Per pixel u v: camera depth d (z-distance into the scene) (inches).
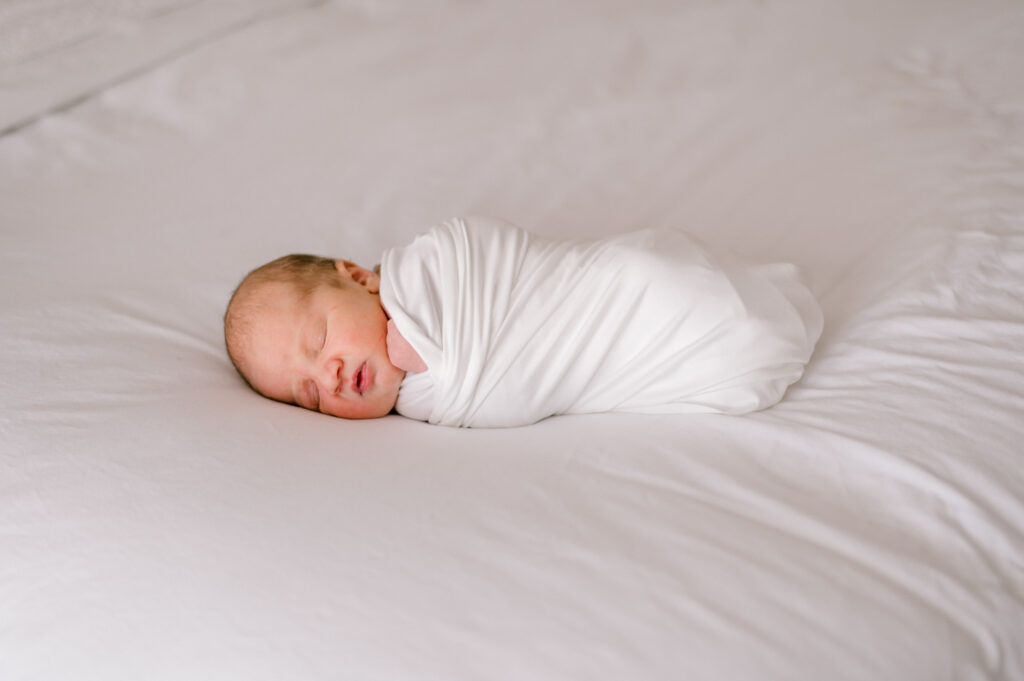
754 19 107.6
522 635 40.3
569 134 90.4
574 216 79.0
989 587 45.1
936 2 105.7
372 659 39.6
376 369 58.1
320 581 43.0
